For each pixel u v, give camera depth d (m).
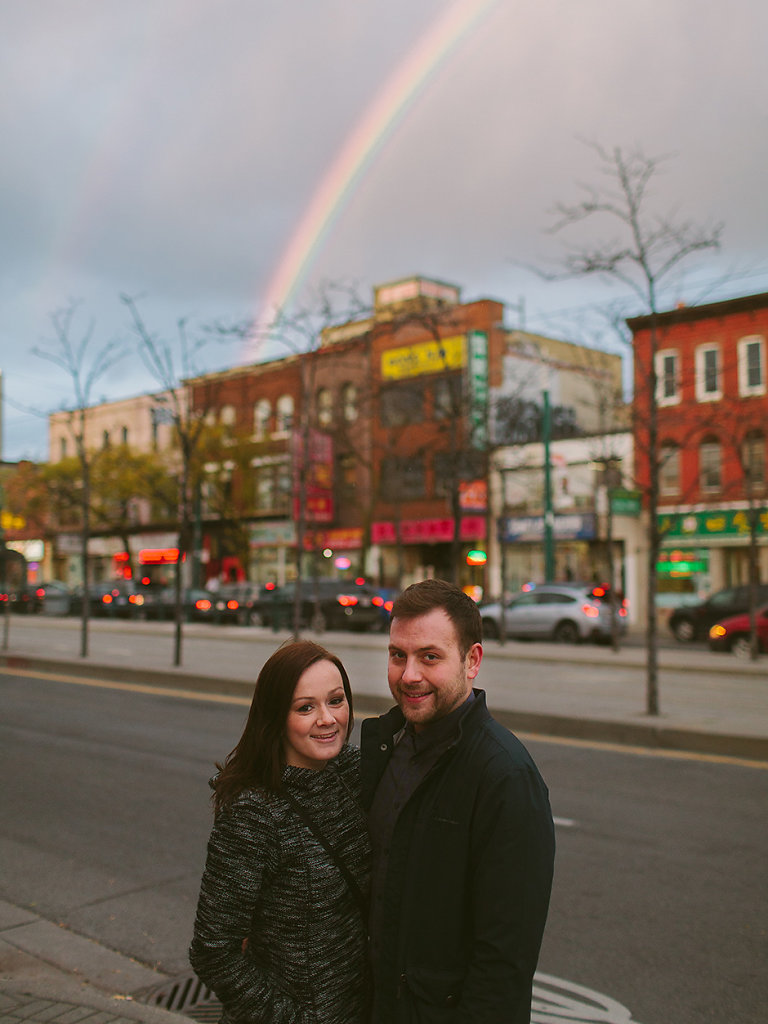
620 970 4.68
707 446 32.38
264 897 2.29
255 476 44.34
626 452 33.41
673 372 32.53
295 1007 2.22
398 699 2.34
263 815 2.27
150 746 10.53
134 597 39.94
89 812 7.70
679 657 20.59
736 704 13.03
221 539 49.88
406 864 2.23
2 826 7.29
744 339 31.36
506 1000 2.05
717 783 8.61
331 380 42.75
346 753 2.52
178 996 4.48
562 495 34.47
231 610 33.91
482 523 38.25
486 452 26.20
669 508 33.19
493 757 2.20
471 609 2.37
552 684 15.57
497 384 39.25
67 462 46.69
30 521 55.47
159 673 16.25
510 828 2.13
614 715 11.38
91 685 16.11
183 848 6.75
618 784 8.58
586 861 6.37
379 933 2.27
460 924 2.18
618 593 30.06
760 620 21.36
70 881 6.07
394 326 26.98
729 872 6.11
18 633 29.89
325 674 2.36
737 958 4.80
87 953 4.89
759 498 26.45
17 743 10.69
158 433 51.56
